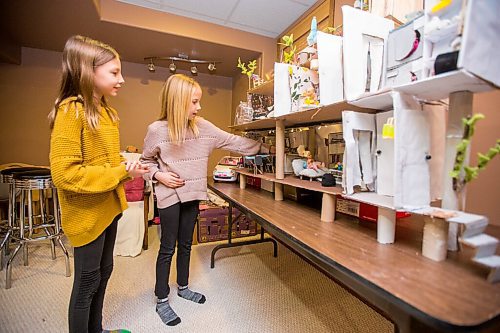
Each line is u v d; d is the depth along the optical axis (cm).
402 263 70
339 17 216
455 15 68
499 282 58
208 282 188
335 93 117
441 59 66
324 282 189
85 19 249
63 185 90
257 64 331
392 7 117
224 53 325
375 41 105
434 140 86
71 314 103
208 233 271
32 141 329
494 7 61
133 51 326
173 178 141
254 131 237
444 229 70
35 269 202
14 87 319
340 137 150
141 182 249
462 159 68
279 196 158
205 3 253
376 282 59
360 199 89
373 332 137
